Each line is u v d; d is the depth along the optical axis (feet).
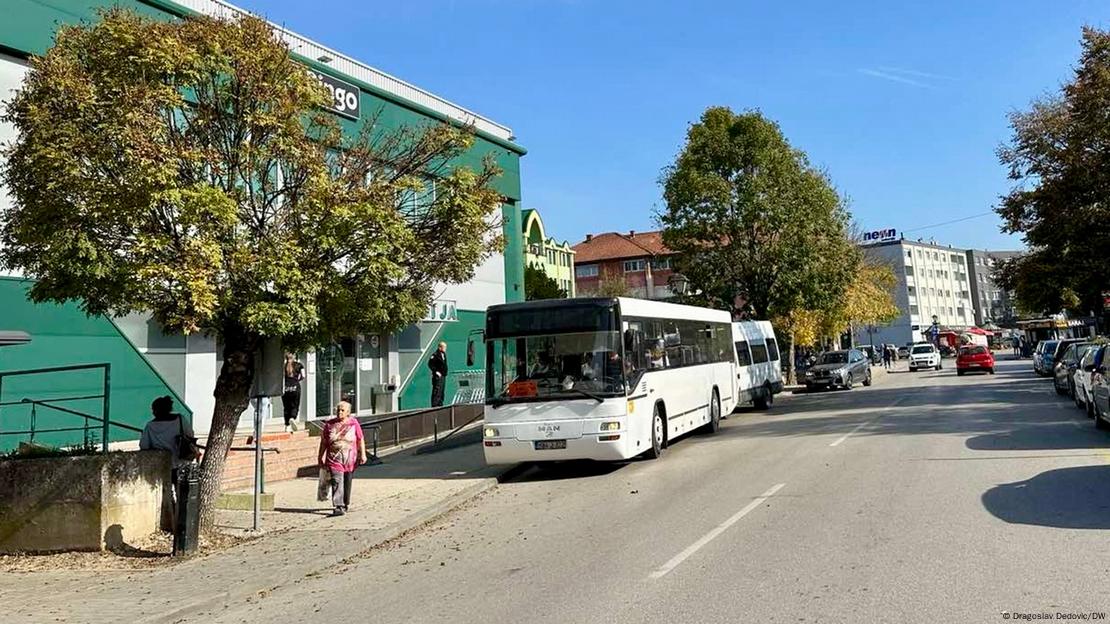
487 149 91.91
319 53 71.56
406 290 34.55
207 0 59.31
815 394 111.04
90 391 50.80
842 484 35.45
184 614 23.08
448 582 24.54
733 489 36.32
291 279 28.94
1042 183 80.89
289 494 44.06
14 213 28.55
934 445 46.52
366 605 22.68
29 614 23.03
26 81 29.12
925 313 379.14
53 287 28.96
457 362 87.15
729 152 102.37
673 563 23.82
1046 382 104.99
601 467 49.32
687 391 57.16
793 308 110.01
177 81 29.68
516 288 97.09
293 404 58.23
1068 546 22.75
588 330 45.42
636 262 280.10
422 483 45.98
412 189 33.55
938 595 18.94
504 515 36.14
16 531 31.17
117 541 31.53
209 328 33.55
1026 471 35.86
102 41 29.09
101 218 26.84
